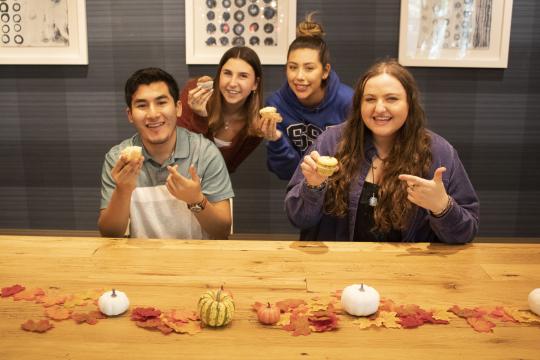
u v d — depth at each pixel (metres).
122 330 1.27
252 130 2.66
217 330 1.28
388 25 3.49
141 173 2.10
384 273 1.61
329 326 1.28
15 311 1.36
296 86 2.64
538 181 3.72
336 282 1.54
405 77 1.87
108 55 3.58
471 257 1.75
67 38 3.54
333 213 2.01
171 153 2.11
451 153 1.98
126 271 1.61
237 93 2.56
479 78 3.57
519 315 1.34
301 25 2.75
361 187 1.99
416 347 1.21
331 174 1.79
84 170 3.76
